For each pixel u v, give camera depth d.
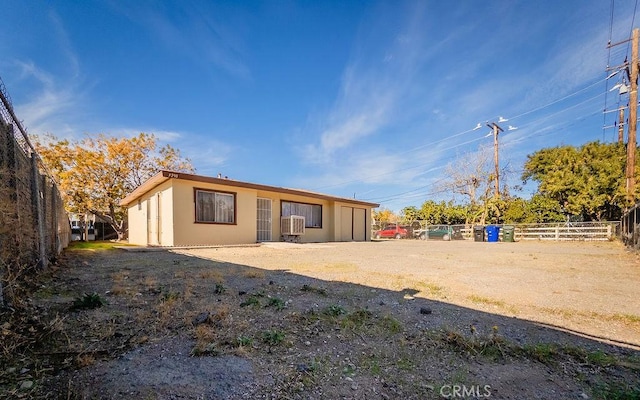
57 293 3.56
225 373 1.83
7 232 3.16
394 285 4.41
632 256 8.56
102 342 2.21
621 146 19.56
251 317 2.81
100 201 17.23
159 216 11.26
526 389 1.76
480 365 2.03
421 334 2.52
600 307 3.38
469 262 7.21
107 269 5.39
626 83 16.38
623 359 2.15
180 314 2.83
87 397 1.55
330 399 1.62
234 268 5.66
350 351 2.19
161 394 1.60
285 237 14.16
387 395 1.67
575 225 17.94
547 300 3.65
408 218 30.75
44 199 5.57
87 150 16.80
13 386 1.63
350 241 17.64
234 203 11.90
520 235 19.55
